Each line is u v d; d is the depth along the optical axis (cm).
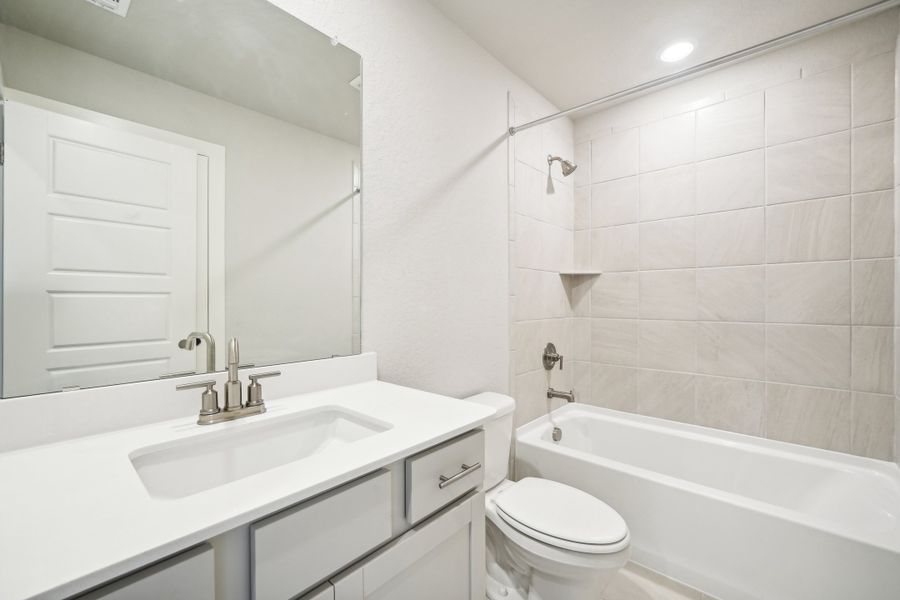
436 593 85
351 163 128
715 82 204
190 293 95
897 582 113
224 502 54
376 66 135
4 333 72
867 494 153
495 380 191
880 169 165
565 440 227
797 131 183
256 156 107
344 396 110
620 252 237
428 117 154
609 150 242
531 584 131
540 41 179
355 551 67
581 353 253
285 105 113
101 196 83
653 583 152
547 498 137
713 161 205
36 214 75
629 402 235
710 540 144
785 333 187
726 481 191
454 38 167
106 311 83
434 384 157
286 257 112
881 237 165
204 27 98
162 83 91
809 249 180
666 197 220
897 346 160
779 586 130
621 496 165
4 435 70
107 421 80
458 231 169
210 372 97
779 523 131
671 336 219
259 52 107
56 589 37
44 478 61
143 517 50
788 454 181
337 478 62
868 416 168
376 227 135
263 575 55
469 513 93
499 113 194
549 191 234
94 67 82
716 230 204
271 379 106
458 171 169
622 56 192
